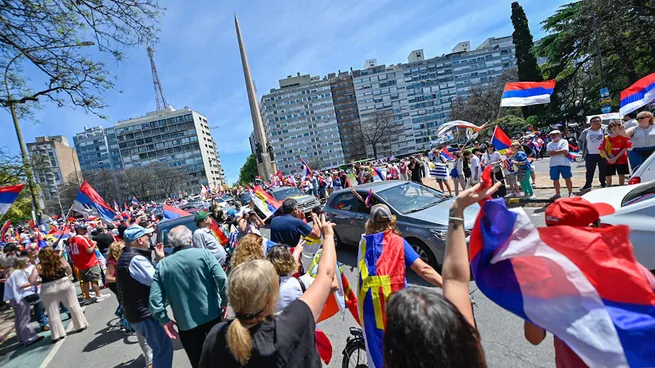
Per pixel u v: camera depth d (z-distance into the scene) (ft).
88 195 29.17
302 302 6.23
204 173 459.32
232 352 5.33
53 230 55.21
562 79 122.83
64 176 352.49
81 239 27.91
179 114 459.73
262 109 483.51
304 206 50.31
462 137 213.46
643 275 4.69
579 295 4.80
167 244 11.57
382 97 445.78
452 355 3.54
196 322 10.81
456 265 5.13
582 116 120.37
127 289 12.59
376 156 395.55
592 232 4.95
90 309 26.27
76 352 18.47
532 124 132.26
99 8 26.71
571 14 106.01
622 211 11.77
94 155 491.31
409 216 19.94
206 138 502.38
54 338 20.48
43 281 20.61
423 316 3.64
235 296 5.70
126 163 451.94
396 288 8.26
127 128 451.94
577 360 5.06
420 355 3.55
